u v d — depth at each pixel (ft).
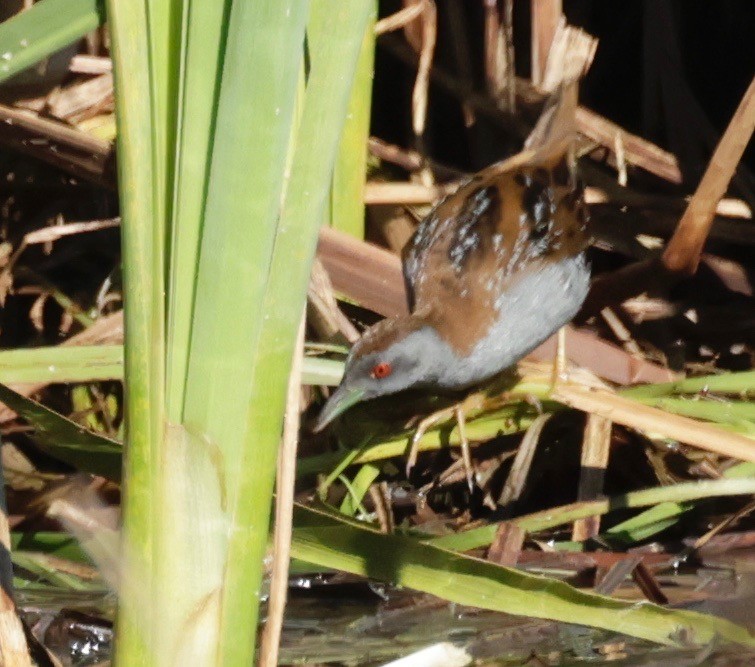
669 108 26.58
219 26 11.10
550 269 21.72
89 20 16.20
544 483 23.20
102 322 22.31
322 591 20.22
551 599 16.38
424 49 24.73
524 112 26.16
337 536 15.89
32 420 16.07
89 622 18.33
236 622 12.19
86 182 24.21
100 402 23.27
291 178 11.55
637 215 25.49
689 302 24.93
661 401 21.66
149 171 11.21
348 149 22.58
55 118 21.80
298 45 11.00
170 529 11.86
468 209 22.41
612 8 28.02
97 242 24.58
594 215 25.38
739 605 18.80
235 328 11.53
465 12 26.76
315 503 20.20
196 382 11.62
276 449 11.96
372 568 16.03
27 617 18.60
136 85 11.02
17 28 15.89
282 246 11.62
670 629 17.13
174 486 11.79
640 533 21.49
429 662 16.97
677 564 20.72
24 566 19.75
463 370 21.80
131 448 11.75
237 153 11.15
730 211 24.99
